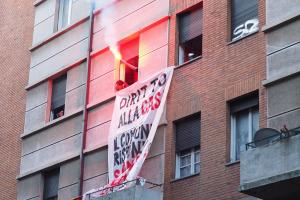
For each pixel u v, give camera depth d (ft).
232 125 105.29
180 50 115.96
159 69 116.57
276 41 101.35
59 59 138.00
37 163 134.21
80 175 123.44
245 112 104.73
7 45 152.97
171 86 113.70
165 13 118.62
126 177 111.65
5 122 145.59
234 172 100.94
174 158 110.32
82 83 130.82
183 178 107.04
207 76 109.29
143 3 123.75
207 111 107.55
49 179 132.36
